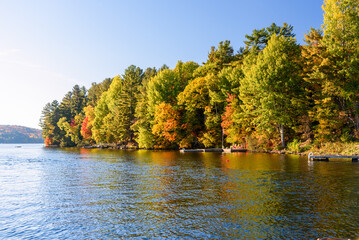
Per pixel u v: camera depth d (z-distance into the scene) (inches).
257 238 352.5
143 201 547.8
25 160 1721.2
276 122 1680.6
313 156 1251.2
